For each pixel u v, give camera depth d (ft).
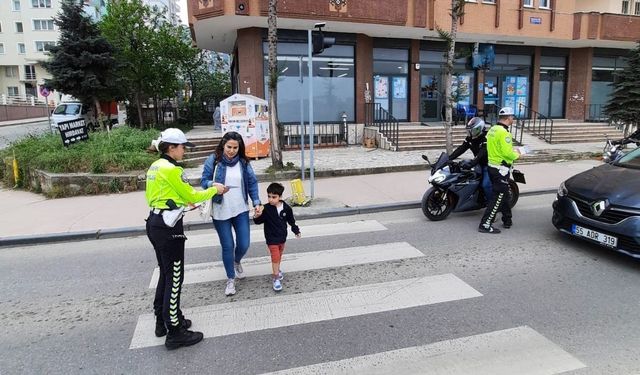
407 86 62.80
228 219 15.42
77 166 34.45
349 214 27.02
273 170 36.86
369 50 59.00
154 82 78.48
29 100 159.12
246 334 12.90
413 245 20.68
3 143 64.28
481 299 14.82
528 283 16.06
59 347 12.49
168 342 12.17
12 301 15.70
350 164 40.42
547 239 21.29
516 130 59.72
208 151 46.91
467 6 58.49
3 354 12.17
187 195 12.25
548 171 39.47
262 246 21.04
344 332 12.88
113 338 12.94
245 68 53.42
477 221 24.81
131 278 17.65
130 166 34.96
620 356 11.34
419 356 11.55
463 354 11.58
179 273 12.28
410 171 39.63
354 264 18.35
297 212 26.32
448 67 39.78
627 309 13.94
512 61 70.03
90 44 66.59
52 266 19.29
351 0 49.70
